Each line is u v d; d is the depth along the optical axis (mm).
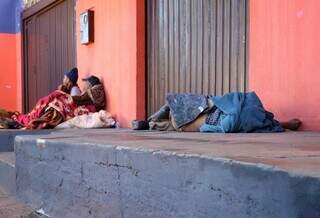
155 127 4598
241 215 1773
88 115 6562
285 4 4117
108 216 2773
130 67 6266
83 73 7539
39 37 9930
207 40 5230
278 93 4203
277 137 3252
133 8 6176
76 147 3129
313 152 2129
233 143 2715
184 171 2104
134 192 2502
